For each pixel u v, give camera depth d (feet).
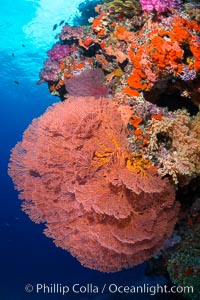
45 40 56.34
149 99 14.10
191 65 12.33
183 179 12.15
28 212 13.79
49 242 72.43
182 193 14.99
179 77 12.59
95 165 11.57
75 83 14.73
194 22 12.73
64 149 12.24
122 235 11.31
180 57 12.16
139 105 12.86
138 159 11.83
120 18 16.96
